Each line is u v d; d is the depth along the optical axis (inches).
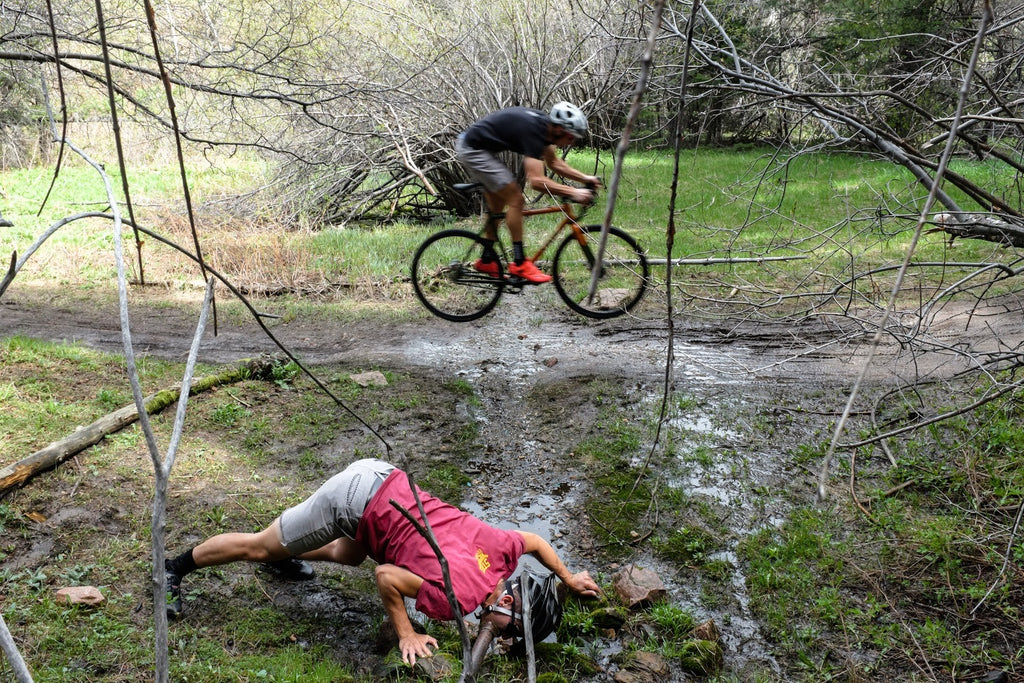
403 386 290.8
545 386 293.3
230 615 178.1
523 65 548.7
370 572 197.6
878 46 514.3
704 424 264.4
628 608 185.6
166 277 412.8
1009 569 191.0
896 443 245.6
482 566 168.7
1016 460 225.9
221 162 699.4
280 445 248.2
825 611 184.5
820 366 303.4
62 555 188.5
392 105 518.0
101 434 232.4
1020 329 314.2
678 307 360.2
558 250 281.7
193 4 403.9
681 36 209.2
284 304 380.8
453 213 569.0
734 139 805.9
